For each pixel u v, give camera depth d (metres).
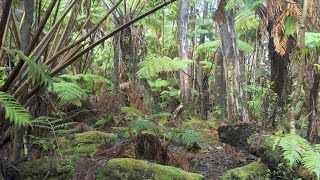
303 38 2.66
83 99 5.02
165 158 3.56
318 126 3.58
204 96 7.82
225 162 3.89
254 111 5.80
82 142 3.83
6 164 2.94
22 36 2.64
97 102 5.61
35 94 2.96
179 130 3.90
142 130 3.67
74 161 3.17
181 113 6.68
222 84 7.43
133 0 5.91
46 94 3.53
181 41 6.82
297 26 2.99
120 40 6.28
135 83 6.57
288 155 2.29
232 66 5.35
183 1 6.78
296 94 2.70
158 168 3.04
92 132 4.04
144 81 6.79
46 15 2.36
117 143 3.96
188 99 6.89
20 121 1.95
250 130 3.86
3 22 2.14
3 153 3.20
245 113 5.35
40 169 3.05
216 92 7.61
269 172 3.22
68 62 2.59
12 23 2.86
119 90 6.05
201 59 10.28
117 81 6.02
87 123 5.02
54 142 3.68
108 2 6.34
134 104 6.16
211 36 10.98
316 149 2.41
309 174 2.84
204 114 7.27
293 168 2.96
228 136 4.07
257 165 3.32
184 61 5.84
